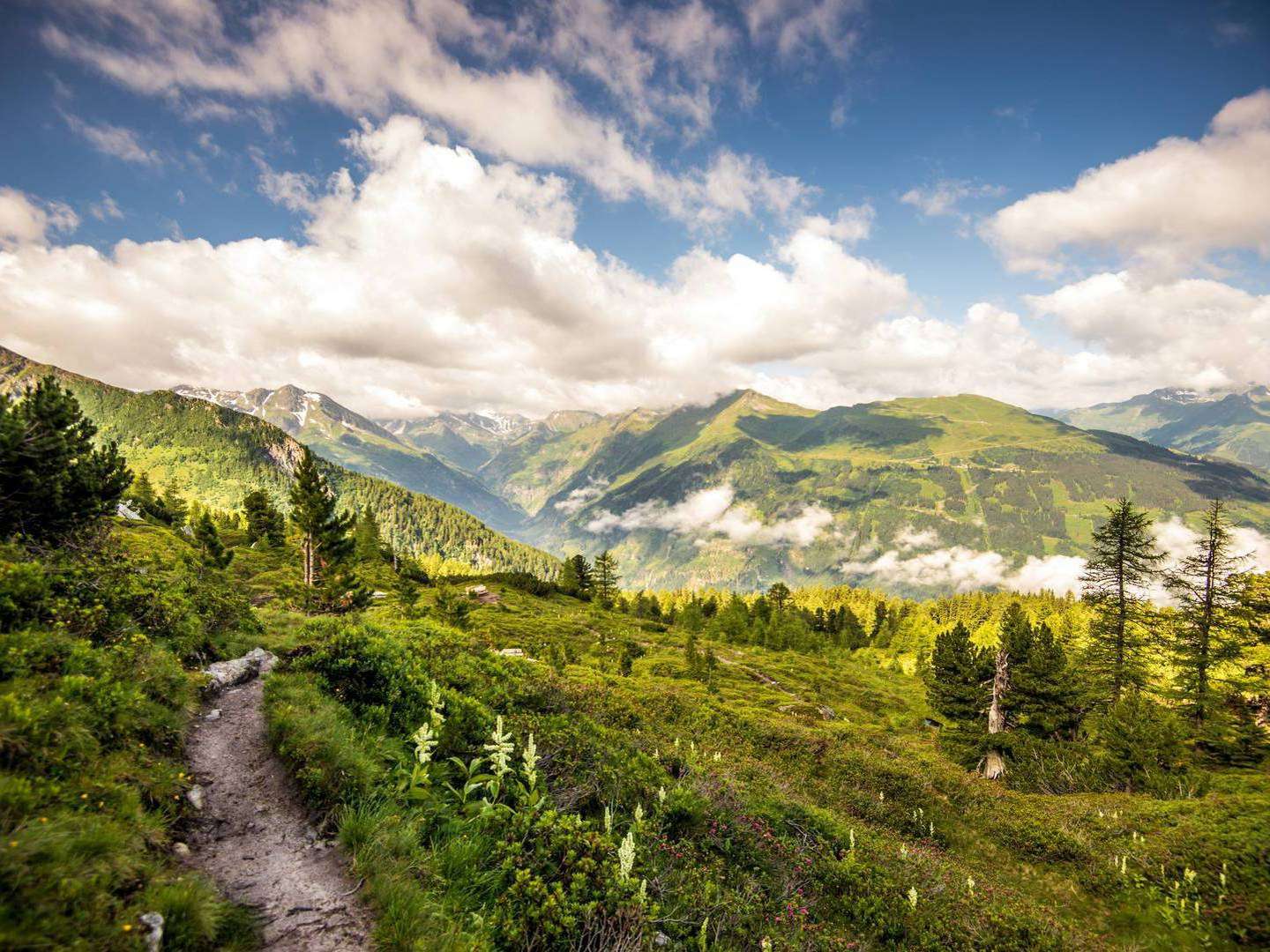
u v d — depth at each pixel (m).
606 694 21.88
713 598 168.88
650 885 7.54
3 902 3.53
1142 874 17.48
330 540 51.94
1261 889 15.70
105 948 3.59
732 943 7.37
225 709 9.83
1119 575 46.66
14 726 5.07
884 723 60.91
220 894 4.94
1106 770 30.86
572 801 9.24
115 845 4.50
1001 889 14.77
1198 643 43.91
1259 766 35.16
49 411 18.28
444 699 11.06
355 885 5.47
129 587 12.30
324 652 11.66
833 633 130.25
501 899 5.79
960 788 25.50
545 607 108.00
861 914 10.34
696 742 21.44
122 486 22.81
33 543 15.98
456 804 7.65
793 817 14.30
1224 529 43.69
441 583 95.50
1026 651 45.69
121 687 7.16
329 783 6.91
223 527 123.50
